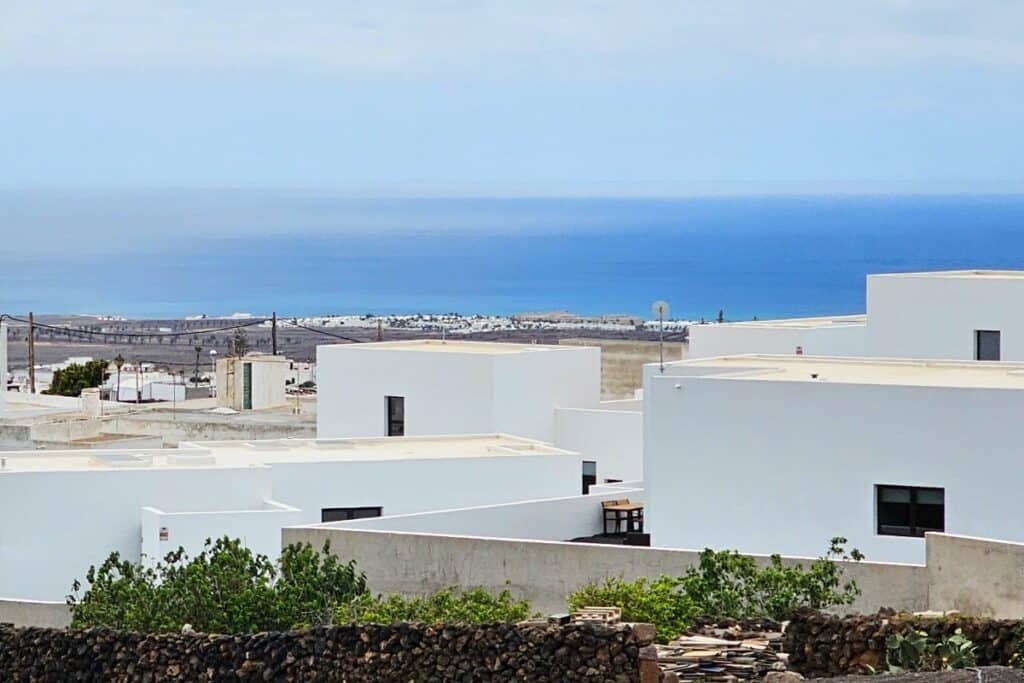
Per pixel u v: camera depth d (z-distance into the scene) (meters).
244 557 50.00
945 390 60.81
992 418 60.31
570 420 93.81
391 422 95.19
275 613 48.09
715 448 63.78
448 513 65.94
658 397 64.56
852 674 39.09
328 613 48.47
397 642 40.22
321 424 97.12
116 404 125.00
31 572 65.19
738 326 96.19
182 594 48.34
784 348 93.12
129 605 48.06
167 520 63.59
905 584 49.62
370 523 63.56
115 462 69.44
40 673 42.72
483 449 77.44
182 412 115.81
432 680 39.78
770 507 63.00
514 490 73.38
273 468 69.94
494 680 39.34
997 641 39.38
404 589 57.22
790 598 47.44
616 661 38.75
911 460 61.22
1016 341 84.81
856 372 69.06
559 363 95.38
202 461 70.44
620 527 71.00
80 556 65.62
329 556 51.88
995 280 85.19
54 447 100.50
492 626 39.66
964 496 60.66
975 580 48.47
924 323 86.88
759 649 41.59
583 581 53.66
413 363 94.31
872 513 61.72
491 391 92.19
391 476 71.69
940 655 38.84
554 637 39.16
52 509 65.38
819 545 62.41
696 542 64.12
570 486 74.56
